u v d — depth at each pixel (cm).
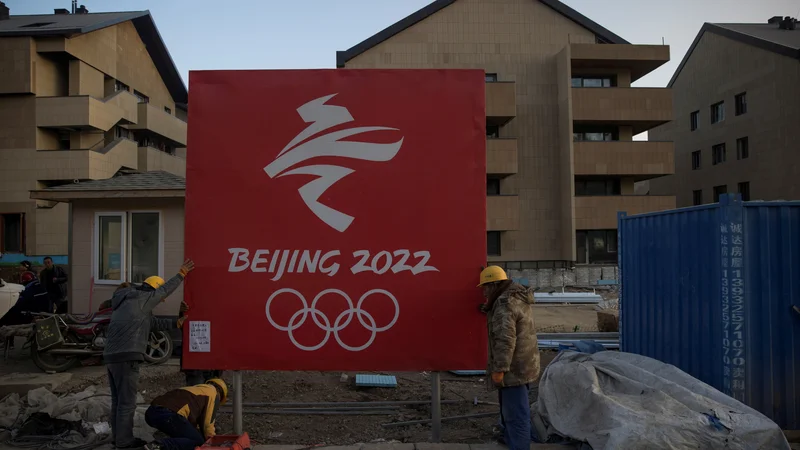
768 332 505
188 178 507
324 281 500
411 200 502
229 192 506
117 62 2541
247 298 501
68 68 2284
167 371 809
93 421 564
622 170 2250
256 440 531
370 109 506
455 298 497
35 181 2144
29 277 1226
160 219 977
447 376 800
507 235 2291
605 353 595
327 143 506
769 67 2545
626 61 2291
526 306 452
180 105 3334
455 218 501
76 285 996
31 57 2120
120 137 2447
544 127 2319
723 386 503
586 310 1669
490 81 2231
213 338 500
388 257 500
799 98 2380
